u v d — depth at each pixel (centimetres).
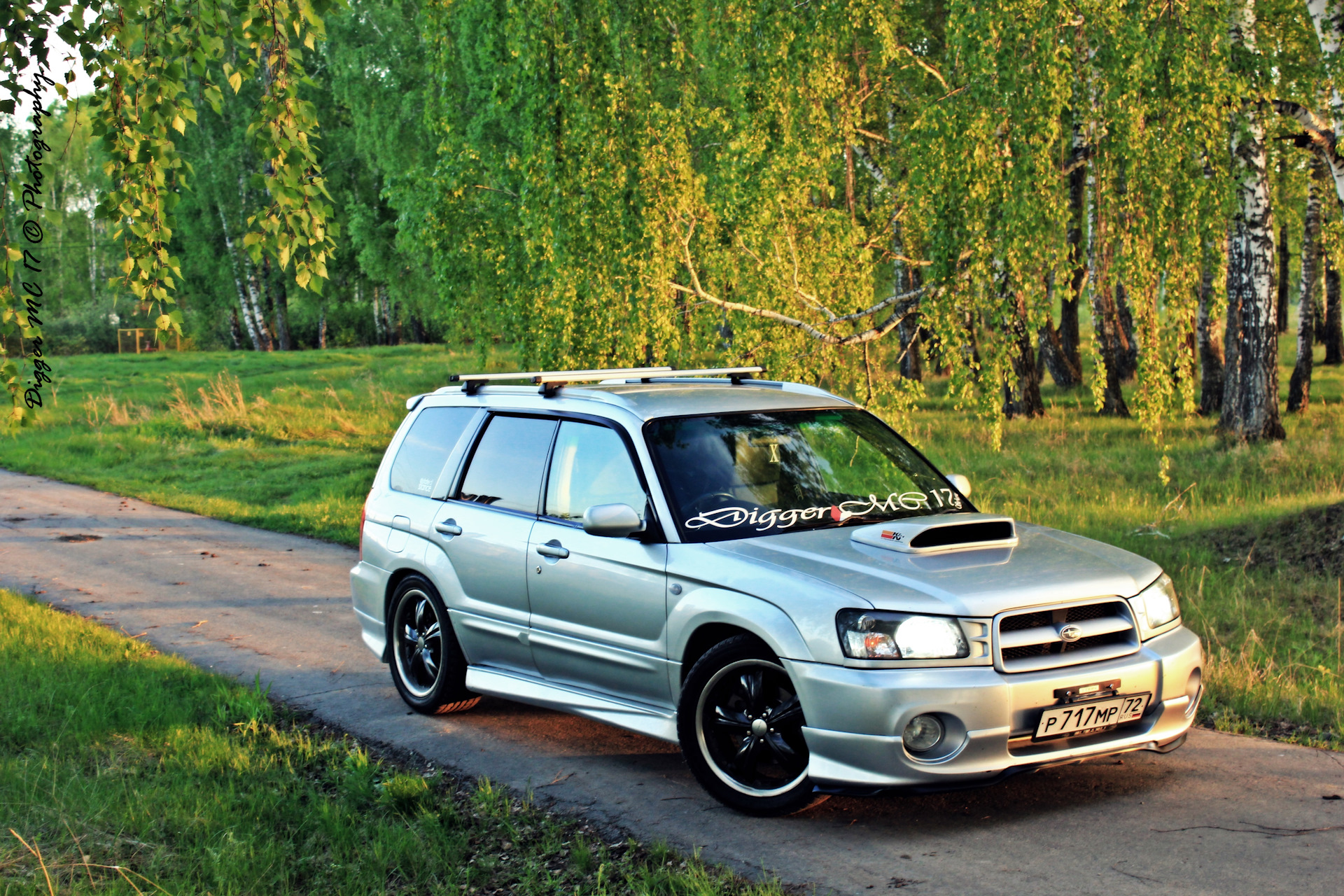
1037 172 812
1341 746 526
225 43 653
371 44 3303
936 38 1573
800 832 436
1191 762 508
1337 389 2669
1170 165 801
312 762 541
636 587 491
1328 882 376
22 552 1232
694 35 1173
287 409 2730
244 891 385
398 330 6844
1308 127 1016
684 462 509
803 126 1041
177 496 1700
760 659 441
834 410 579
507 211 1314
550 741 568
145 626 862
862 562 444
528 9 1055
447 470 629
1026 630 423
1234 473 1348
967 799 468
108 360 4769
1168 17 799
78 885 385
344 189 4519
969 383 890
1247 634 712
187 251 5128
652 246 1044
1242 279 1630
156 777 497
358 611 680
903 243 1489
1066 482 1367
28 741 560
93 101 625
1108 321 2144
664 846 415
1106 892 373
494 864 416
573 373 613
